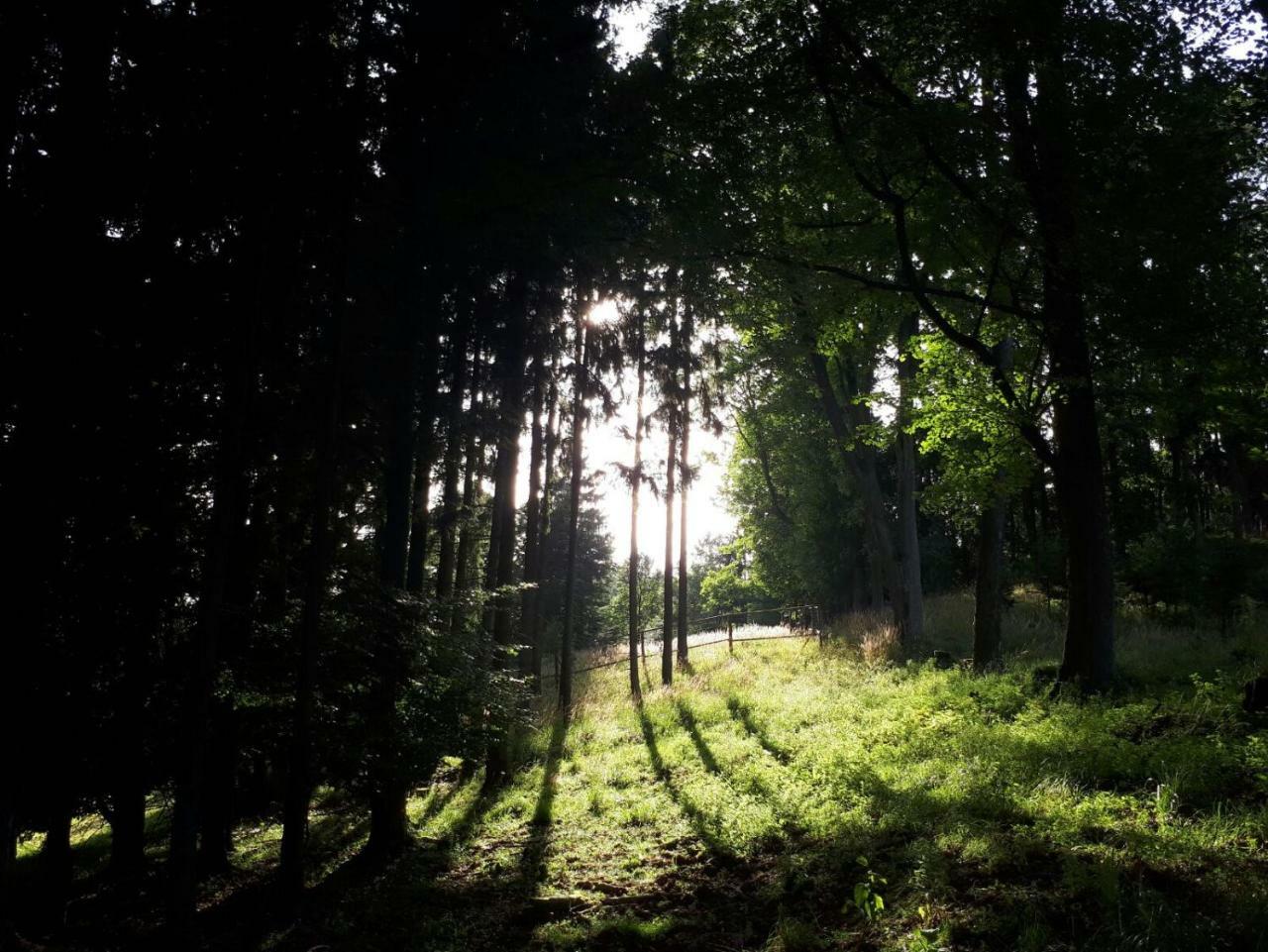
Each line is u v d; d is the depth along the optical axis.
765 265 12.16
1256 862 5.97
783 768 12.02
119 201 8.10
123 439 8.21
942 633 22.88
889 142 10.54
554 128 11.58
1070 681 12.12
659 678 23.78
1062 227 10.48
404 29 10.27
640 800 12.31
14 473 7.09
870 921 6.54
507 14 11.21
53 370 7.30
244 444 9.42
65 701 7.92
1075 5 10.10
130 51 7.84
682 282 12.91
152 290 8.38
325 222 9.83
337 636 10.53
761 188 11.93
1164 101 9.91
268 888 10.38
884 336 18.83
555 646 37.88
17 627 7.00
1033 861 6.74
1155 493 29.16
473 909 9.01
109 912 9.76
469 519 13.63
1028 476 13.88
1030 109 10.40
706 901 8.12
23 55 7.06
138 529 8.86
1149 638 16.78
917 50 10.77
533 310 14.46
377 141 10.52
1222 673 11.28
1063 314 11.89
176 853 7.45
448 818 13.50
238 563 9.94
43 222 7.36
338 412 10.82
